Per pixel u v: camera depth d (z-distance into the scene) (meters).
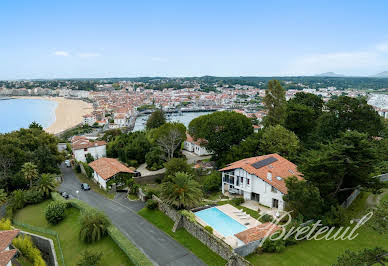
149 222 44.06
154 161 75.44
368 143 37.34
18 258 36.50
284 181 43.03
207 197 52.66
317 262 29.91
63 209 47.78
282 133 66.44
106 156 89.44
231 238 36.41
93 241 39.34
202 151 89.19
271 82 81.75
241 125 74.06
